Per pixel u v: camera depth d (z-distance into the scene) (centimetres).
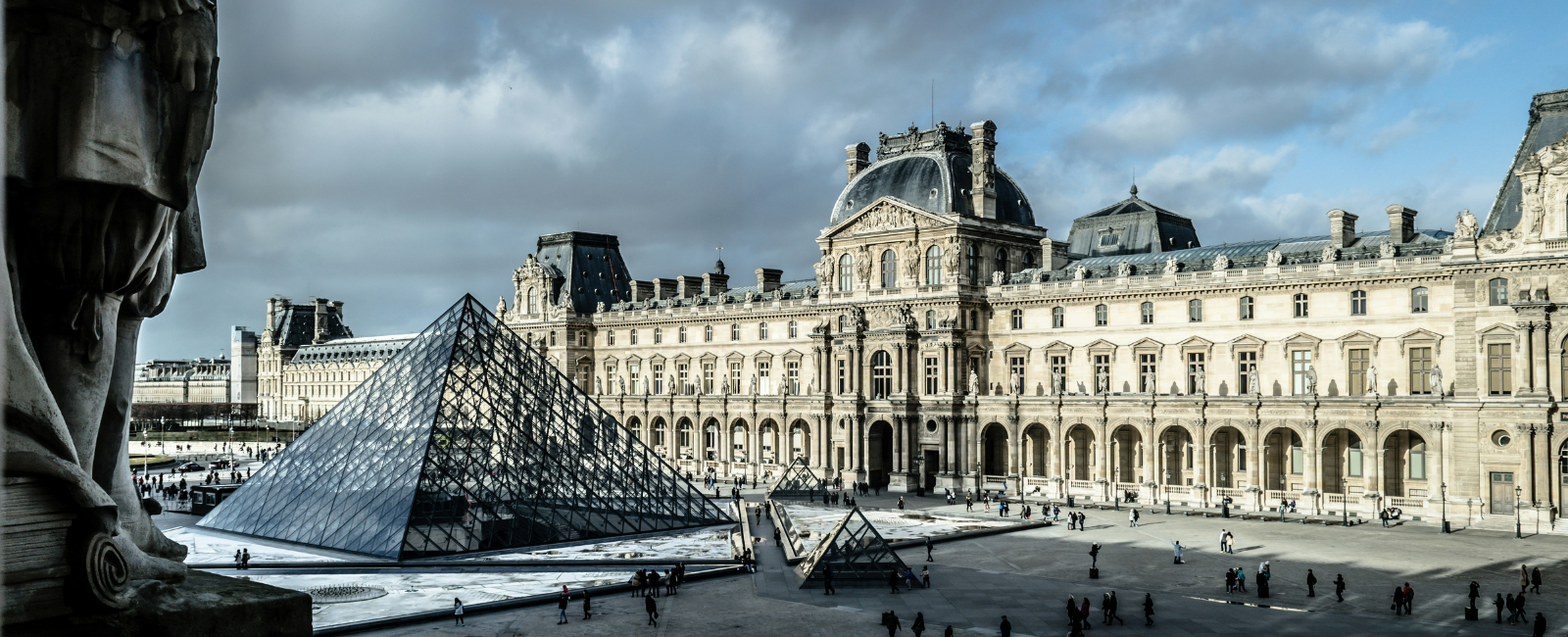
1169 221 16575
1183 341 13025
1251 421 11975
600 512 10431
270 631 1939
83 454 1920
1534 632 6169
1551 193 10056
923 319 14862
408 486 9525
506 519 9669
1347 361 11838
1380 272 11531
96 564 1677
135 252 1880
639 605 7375
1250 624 6569
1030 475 14325
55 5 1638
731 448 17450
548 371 11581
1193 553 9244
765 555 9500
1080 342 13900
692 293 19688
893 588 7781
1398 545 9412
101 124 1684
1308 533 10212
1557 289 10000
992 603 7312
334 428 11106
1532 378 10131
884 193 15775
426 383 10581
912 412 14688
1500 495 10338
